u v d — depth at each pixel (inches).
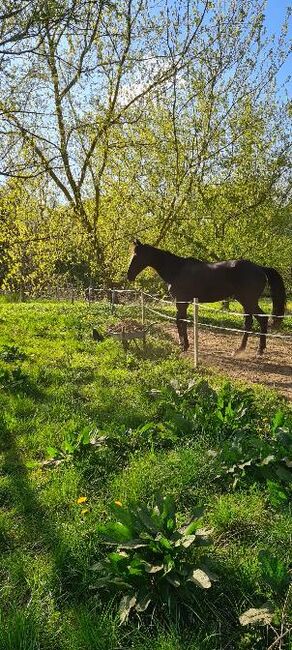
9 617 107.0
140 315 613.6
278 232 723.4
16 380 288.0
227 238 669.9
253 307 395.2
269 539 136.7
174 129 612.1
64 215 649.6
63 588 121.9
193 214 657.6
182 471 172.4
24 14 299.0
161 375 315.3
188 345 421.4
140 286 727.1
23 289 905.5
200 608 111.3
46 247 662.5
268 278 402.3
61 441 206.2
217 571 122.3
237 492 162.9
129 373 320.8
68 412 240.4
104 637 103.4
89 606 113.9
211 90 623.8
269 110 660.7
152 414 235.0
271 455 167.8
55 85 492.1
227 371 348.8
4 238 619.5
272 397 267.4
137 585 115.6
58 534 138.7
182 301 406.0
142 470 175.2
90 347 408.2
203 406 221.8
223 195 660.7
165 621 109.0
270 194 686.5
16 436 214.8
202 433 201.8
